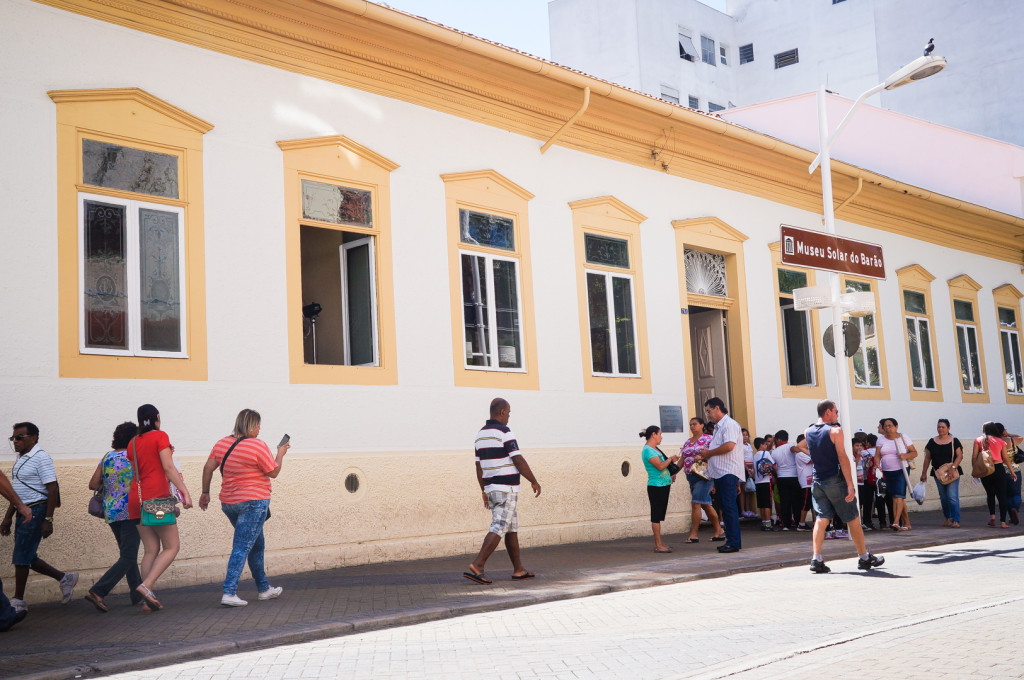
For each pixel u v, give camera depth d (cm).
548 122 1575
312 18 1259
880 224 2280
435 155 1411
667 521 1650
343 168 1302
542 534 1458
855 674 581
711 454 1352
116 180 1102
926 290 2386
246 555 929
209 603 943
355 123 1323
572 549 1406
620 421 1611
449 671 638
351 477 1253
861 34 4447
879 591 959
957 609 810
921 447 2266
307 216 1260
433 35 1328
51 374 1027
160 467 905
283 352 1212
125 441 931
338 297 1360
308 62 1280
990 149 2684
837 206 2141
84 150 1081
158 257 1126
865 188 2167
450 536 1341
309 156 1267
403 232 1358
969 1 3950
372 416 1284
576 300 1580
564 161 1598
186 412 1119
